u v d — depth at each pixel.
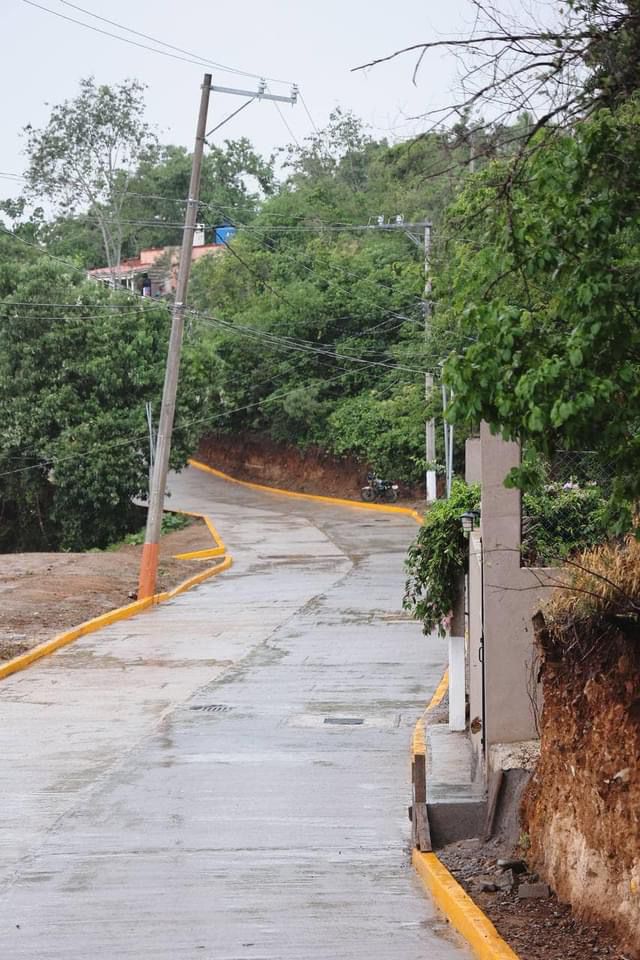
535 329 8.61
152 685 28.03
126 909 12.20
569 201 8.76
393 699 25.78
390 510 75.12
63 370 65.19
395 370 78.75
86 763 20.25
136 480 66.50
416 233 57.03
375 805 16.95
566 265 8.79
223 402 72.62
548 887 11.27
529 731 14.43
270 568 52.41
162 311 68.19
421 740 20.80
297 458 90.25
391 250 82.75
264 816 16.45
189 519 73.69
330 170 107.81
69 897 12.73
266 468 94.12
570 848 10.79
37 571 48.16
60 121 106.31
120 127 106.75
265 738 22.16
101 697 26.69
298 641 33.72
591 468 15.38
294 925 11.47
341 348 82.00
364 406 80.50
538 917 10.54
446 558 20.36
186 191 123.12
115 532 67.94
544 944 9.76
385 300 81.88
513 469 8.91
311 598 42.50
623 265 8.69
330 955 10.48
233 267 89.25
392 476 77.88
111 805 17.27
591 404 7.96
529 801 12.26
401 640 33.41
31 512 69.94
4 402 65.44
